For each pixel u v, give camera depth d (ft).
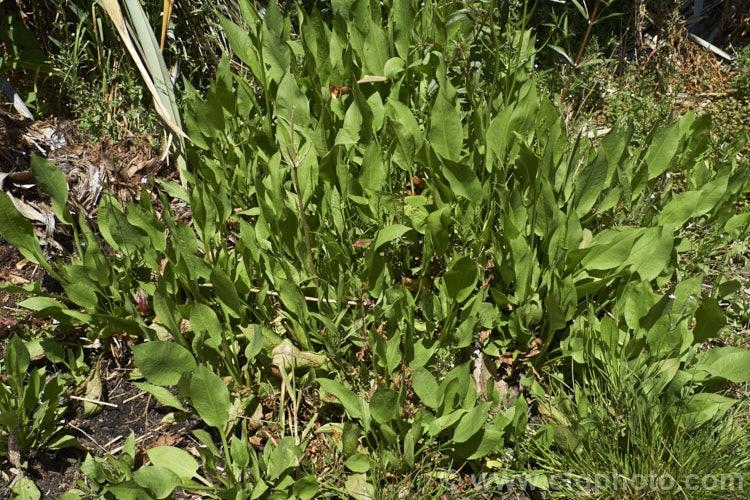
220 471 6.64
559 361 7.28
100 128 10.18
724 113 11.37
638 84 12.00
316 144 8.37
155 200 9.66
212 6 11.57
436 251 7.45
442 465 6.61
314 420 6.86
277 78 9.15
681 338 6.48
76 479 6.60
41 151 9.47
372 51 9.34
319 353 7.24
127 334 7.84
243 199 8.98
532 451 6.57
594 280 7.35
